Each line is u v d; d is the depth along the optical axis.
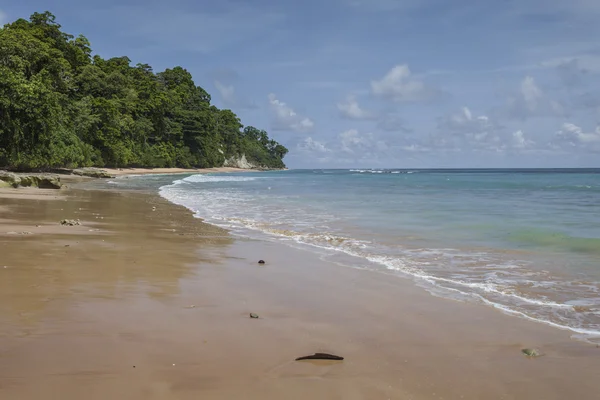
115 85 81.50
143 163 91.31
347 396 3.38
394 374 3.81
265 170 176.75
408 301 6.04
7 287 5.93
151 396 3.25
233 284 6.74
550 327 5.09
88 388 3.33
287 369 3.83
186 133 116.06
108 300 5.60
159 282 6.64
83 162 63.38
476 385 3.64
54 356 3.86
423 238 11.56
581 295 6.39
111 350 4.05
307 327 4.93
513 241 11.03
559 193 31.83
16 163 40.97
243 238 11.45
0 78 38.69
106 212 16.38
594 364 4.09
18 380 3.40
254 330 4.77
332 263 8.53
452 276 7.53
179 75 133.12
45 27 70.50
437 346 4.47
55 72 56.25
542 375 3.85
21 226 11.73
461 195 29.44
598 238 11.31
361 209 19.34
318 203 22.56
